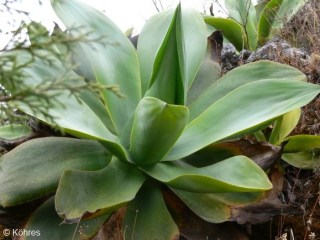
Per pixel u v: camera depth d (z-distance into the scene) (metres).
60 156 0.99
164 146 0.96
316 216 1.08
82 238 0.89
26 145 0.98
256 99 1.05
